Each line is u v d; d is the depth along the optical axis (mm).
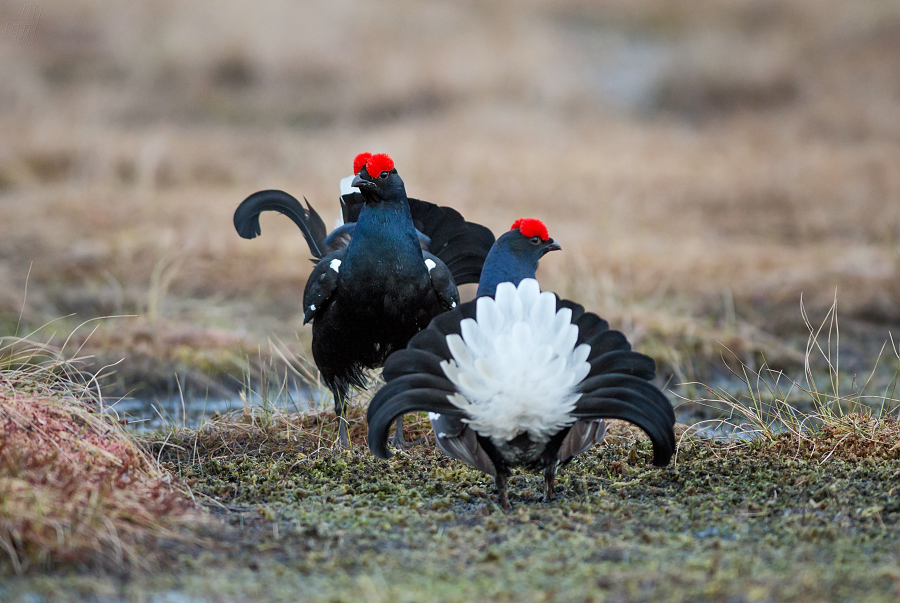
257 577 8555
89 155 32969
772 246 25844
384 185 11859
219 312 19812
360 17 53094
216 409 15375
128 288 21406
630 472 11711
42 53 45125
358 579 8438
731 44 51250
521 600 7879
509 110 42000
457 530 9617
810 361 17547
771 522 9844
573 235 25703
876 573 8227
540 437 9953
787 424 12852
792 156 35125
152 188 30141
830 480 10922
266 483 11297
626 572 8422
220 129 39969
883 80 45406
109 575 8578
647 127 41469
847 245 25641
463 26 54375
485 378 9234
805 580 8086
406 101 43812
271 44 47000
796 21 55719
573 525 9797
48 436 10703
